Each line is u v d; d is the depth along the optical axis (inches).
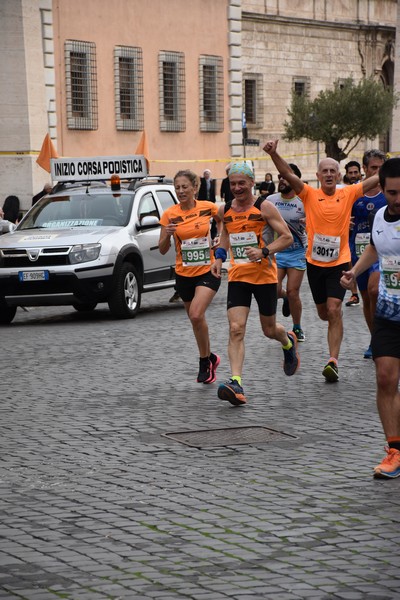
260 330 785.6
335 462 400.5
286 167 576.7
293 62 2755.9
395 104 1925.4
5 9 1628.9
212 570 283.7
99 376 605.3
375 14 3016.7
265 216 513.0
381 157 631.2
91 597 265.1
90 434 456.1
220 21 2010.3
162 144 1903.3
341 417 482.9
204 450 424.2
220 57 2014.0
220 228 551.2
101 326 845.2
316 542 306.0
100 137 1782.7
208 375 574.2
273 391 550.0
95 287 871.7
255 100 2659.9
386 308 370.6
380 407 377.7
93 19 1758.1
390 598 262.5
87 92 1761.8
